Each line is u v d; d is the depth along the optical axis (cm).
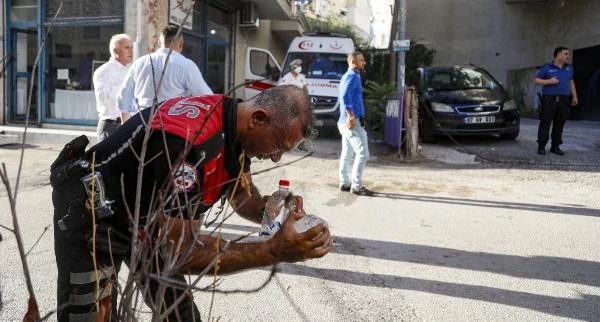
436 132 1104
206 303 352
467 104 1097
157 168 172
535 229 536
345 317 337
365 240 489
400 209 604
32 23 1148
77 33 1123
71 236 182
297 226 165
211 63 1444
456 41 2258
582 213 601
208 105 187
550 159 944
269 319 332
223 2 1463
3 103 1170
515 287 389
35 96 1177
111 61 559
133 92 453
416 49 2209
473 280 401
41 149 945
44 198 604
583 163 909
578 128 1499
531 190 716
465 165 900
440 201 646
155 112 168
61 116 1156
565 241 498
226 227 501
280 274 406
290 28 1959
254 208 218
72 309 187
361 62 646
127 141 178
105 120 557
